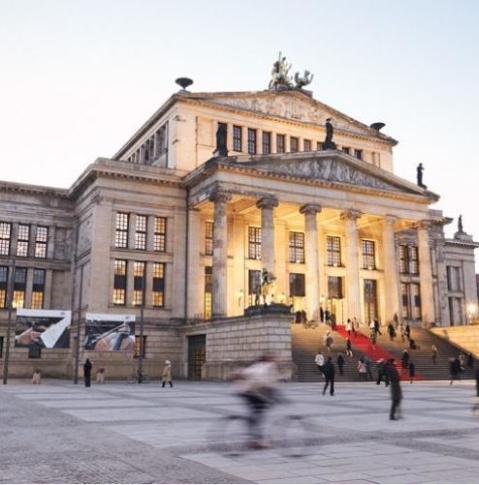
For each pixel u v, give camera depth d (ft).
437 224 301.02
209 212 236.22
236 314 235.61
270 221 214.90
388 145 284.20
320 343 193.88
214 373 189.06
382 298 270.87
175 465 44.86
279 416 76.07
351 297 225.97
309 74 271.08
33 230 239.09
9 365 223.30
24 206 239.30
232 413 83.25
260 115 251.19
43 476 40.83
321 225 262.26
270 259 212.43
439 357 203.92
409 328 214.28
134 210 224.53
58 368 230.27
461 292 338.95
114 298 217.56
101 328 189.37
